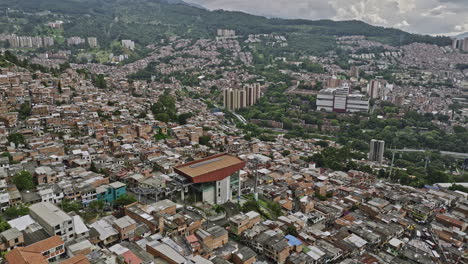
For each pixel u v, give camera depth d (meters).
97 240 119.38
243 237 144.12
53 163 185.50
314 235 151.38
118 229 124.19
